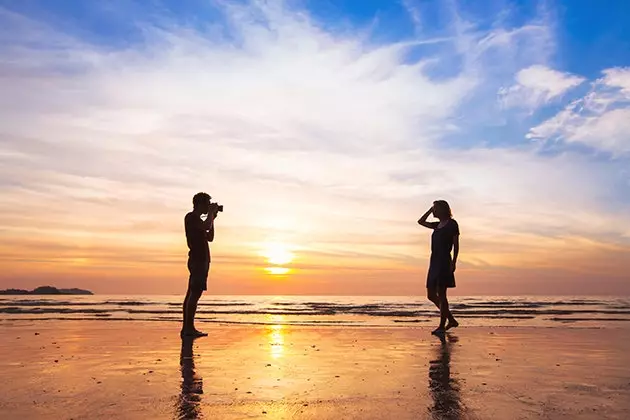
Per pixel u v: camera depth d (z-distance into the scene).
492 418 2.94
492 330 8.51
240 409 3.13
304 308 18.98
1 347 6.12
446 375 4.30
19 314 12.91
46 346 6.21
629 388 3.76
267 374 4.33
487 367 4.71
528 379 4.11
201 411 3.08
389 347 6.18
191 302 7.51
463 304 23.75
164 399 3.39
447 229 8.35
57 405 3.22
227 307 19.83
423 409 3.14
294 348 6.08
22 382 3.96
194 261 7.56
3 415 2.98
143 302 23.95
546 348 6.09
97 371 4.46
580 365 4.83
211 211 7.77
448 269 8.27
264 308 18.83
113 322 10.24
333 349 6.01
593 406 3.21
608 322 10.66
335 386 3.83
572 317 12.68
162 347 6.13
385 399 3.40
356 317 12.62
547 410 3.11
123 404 3.25
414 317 12.66
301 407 3.19
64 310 15.04
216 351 5.79
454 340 7.01
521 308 18.55
